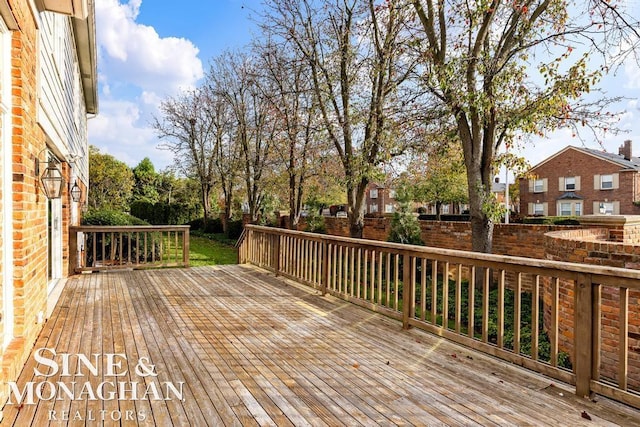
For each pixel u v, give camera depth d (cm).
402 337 389
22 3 298
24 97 304
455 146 853
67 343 355
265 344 362
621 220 589
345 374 299
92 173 2414
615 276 245
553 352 284
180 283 641
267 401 253
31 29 343
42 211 404
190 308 487
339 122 942
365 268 485
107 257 1046
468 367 316
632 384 382
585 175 2438
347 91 927
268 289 603
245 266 826
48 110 441
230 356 331
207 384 277
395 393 268
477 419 234
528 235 750
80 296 543
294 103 1166
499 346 322
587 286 260
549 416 239
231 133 1855
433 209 3028
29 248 328
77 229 711
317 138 1038
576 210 2472
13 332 299
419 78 736
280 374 296
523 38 646
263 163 1569
